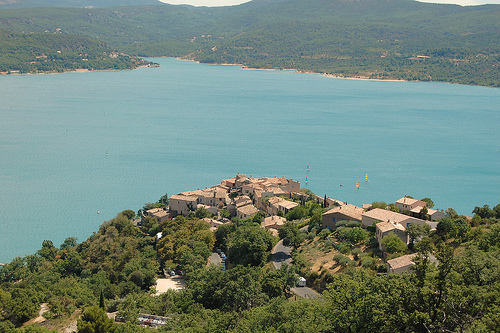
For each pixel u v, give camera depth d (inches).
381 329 2596.0
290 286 4471.0
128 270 5521.7
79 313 4370.1
